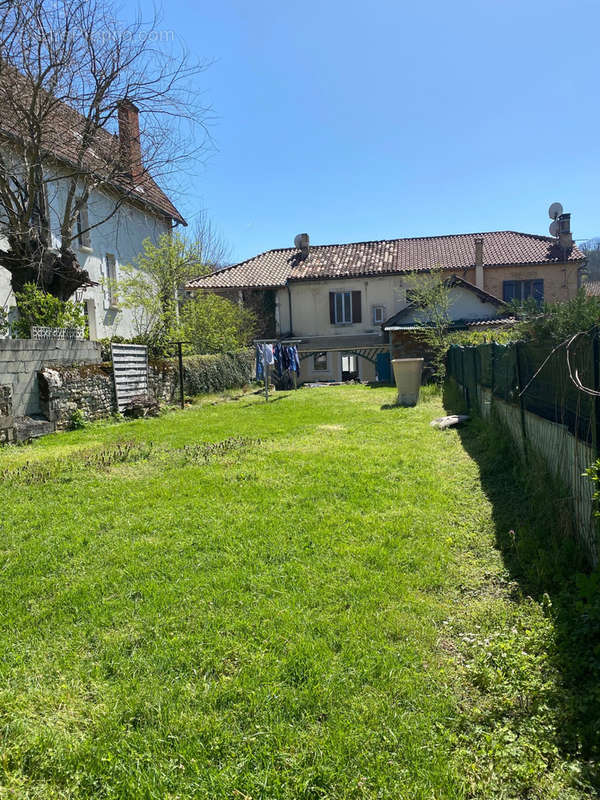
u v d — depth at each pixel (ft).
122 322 67.31
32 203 41.88
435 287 67.77
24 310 40.63
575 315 13.41
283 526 15.60
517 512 15.88
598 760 6.86
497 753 7.04
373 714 7.84
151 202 69.46
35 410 35.76
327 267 91.66
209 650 9.50
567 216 85.35
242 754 7.14
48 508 17.76
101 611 11.03
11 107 38.93
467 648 9.50
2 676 8.91
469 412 34.94
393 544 14.12
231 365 69.56
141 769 6.92
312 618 10.55
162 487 19.95
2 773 6.90
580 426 12.34
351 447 26.40
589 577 10.18
